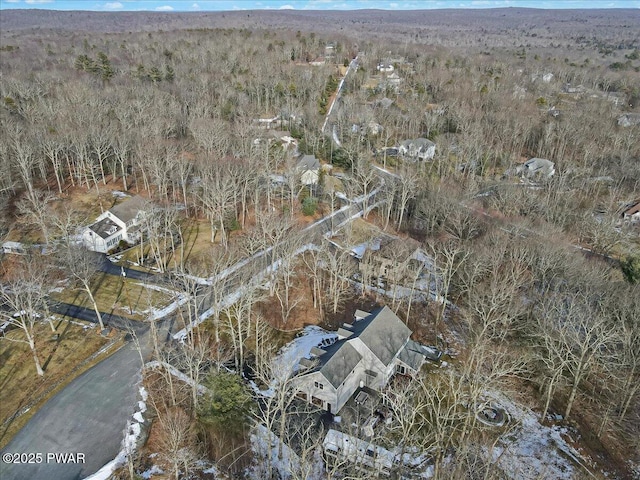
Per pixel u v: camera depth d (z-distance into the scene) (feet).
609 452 149.89
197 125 336.70
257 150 314.14
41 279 180.24
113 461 132.87
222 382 151.64
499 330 185.88
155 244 248.11
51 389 157.38
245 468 134.92
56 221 232.53
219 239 256.93
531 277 205.67
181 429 135.13
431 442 145.28
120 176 320.91
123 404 152.25
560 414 162.81
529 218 249.75
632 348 165.48
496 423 156.76
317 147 367.25
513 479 135.74
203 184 265.75
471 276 203.62
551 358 161.07
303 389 157.17
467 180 323.78
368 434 147.64
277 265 230.27
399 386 165.48
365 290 224.94
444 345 194.80
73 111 333.21
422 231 278.87
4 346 173.47
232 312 197.67
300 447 142.51
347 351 165.07
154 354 174.19
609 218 256.93
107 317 193.36
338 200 313.12
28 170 274.77
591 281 192.44
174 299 206.69
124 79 454.40
